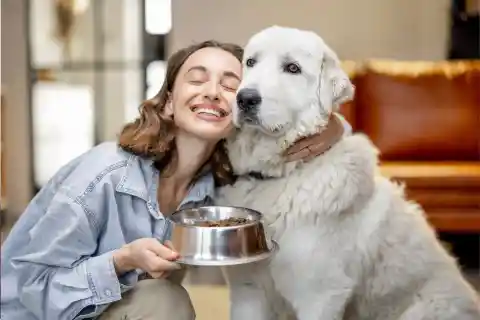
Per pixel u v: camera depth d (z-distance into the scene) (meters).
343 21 4.37
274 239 1.71
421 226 1.91
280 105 1.69
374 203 1.81
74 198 1.63
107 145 1.77
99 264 1.58
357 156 1.74
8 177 4.49
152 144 1.71
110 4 4.59
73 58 4.63
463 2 4.04
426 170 3.22
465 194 3.12
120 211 1.68
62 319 1.62
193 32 4.42
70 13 4.58
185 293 1.71
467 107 3.70
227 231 1.41
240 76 1.77
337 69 1.81
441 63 3.81
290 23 4.39
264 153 1.73
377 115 3.72
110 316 1.67
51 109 4.63
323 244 1.69
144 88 4.64
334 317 1.72
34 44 4.55
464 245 3.70
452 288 1.85
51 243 1.62
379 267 1.82
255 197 1.75
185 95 1.66
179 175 1.79
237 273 1.78
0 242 3.63
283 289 1.74
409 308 1.86
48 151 4.64
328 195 1.67
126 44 4.63
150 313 1.65
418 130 3.69
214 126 1.66
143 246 1.48
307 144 1.73
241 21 4.40
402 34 4.34
